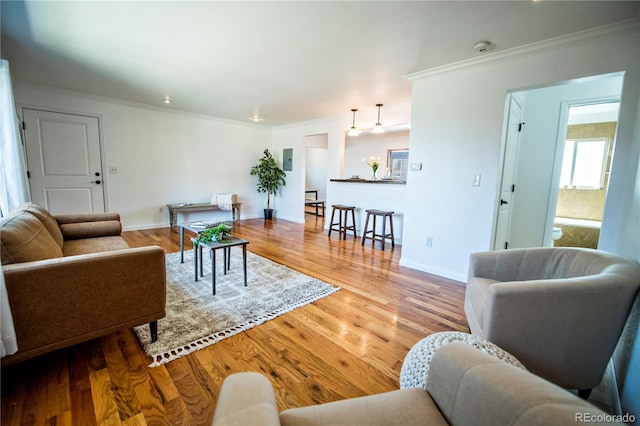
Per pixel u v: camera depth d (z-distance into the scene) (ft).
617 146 7.09
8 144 8.64
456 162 10.02
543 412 1.98
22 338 4.53
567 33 7.39
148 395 4.67
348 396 4.78
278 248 14.25
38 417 4.17
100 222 10.41
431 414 2.74
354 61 9.60
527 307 4.45
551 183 11.28
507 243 11.78
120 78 11.86
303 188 21.76
